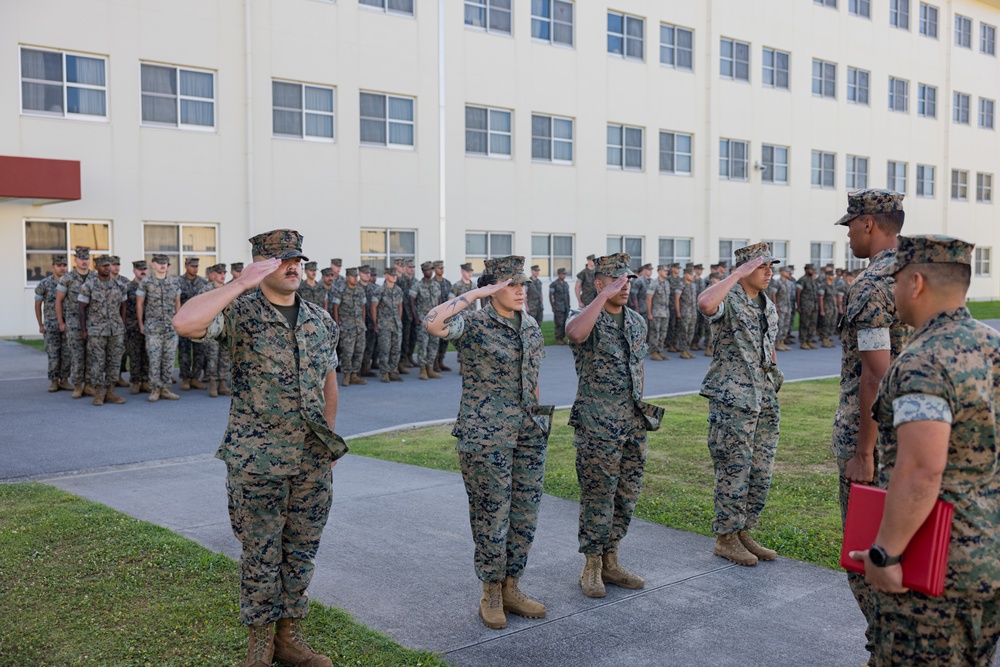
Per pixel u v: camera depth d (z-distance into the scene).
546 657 3.99
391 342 14.34
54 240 18.23
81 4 17.91
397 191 22.39
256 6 19.92
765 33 30.58
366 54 21.64
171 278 12.20
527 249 25.06
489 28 24.06
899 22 35.84
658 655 4.01
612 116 26.72
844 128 33.62
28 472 7.73
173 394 12.10
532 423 4.44
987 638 2.70
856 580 3.71
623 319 4.86
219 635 4.12
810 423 10.23
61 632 4.13
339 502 6.67
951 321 2.68
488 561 4.35
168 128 19.08
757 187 30.70
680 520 6.22
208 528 5.94
